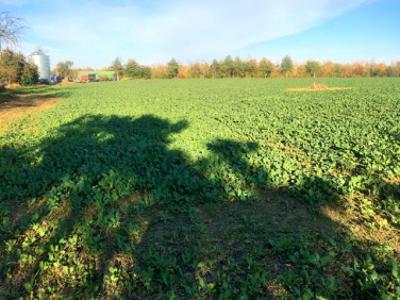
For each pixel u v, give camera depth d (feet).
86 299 12.08
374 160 25.50
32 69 181.98
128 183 21.88
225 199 20.01
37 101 89.15
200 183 21.53
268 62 266.77
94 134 39.99
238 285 12.57
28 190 21.81
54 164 27.71
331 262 13.53
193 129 41.78
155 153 29.45
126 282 12.71
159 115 54.34
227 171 24.00
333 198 19.57
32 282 12.90
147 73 299.38
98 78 294.46
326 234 15.89
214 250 14.73
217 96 91.61
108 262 14.20
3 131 45.57
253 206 19.24
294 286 12.19
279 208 18.92
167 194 20.26
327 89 108.99
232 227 16.89
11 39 84.48
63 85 189.78
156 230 16.93
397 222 16.65
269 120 46.85
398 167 23.44
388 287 11.84
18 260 14.52
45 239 16.28
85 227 16.55
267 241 15.44
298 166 25.05
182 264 13.96
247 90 114.83
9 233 16.96
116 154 29.91
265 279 12.43
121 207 19.49
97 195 19.94
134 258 14.30
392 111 51.52
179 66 293.84
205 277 13.10
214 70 279.69
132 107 66.95
